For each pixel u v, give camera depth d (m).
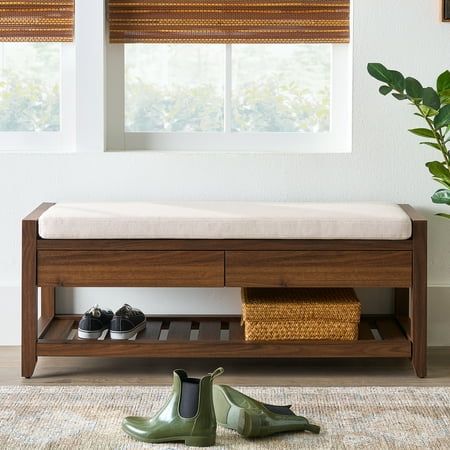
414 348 2.77
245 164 3.10
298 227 2.71
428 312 3.13
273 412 2.39
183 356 2.77
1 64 3.18
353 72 3.08
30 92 3.20
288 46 3.21
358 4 3.07
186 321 3.10
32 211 3.08
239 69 3.22
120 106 3.20
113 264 2.73
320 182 3.11
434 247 3.13
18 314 3.12
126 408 2.50
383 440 2.29
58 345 2.77
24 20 3.12
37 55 3.18
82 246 2.72
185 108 3.23
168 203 2.94
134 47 3.20
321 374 2.85
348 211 2.79
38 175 3.09
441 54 3.07
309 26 3.15
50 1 3.11
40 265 2.73
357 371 2.87
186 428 2.26
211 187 3.11
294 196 3.11
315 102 3.22
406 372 2.86
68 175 3.10
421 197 3.12
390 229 2.71
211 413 2.28
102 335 2.93
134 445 2.27
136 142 3.22
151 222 2.71
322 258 2.73
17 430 2.35
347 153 3.10
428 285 3.12
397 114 3.09
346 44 3.17
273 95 3.22
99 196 3.10
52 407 2.51
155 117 3.23
